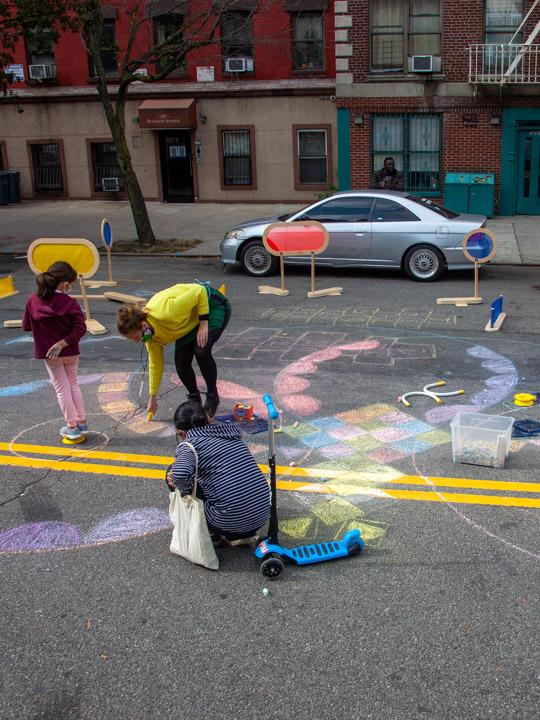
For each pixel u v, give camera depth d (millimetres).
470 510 5074
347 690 3479
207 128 22906
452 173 19984
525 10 18828
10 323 10258
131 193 16734
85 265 10039
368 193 13055
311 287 12164
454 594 4168
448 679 3529
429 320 10109
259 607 4109
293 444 6203
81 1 16656
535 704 3363
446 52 19297
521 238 16984
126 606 4148
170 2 21453
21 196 24781
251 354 8734
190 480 4355
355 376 7863
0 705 3445
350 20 19469
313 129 22172
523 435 6262
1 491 5520
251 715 3346
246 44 20781
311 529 4891
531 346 8797
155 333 6133
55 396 7555
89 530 4961
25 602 4203
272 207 22484
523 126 19516
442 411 6832
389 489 5406
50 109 23891
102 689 3531
